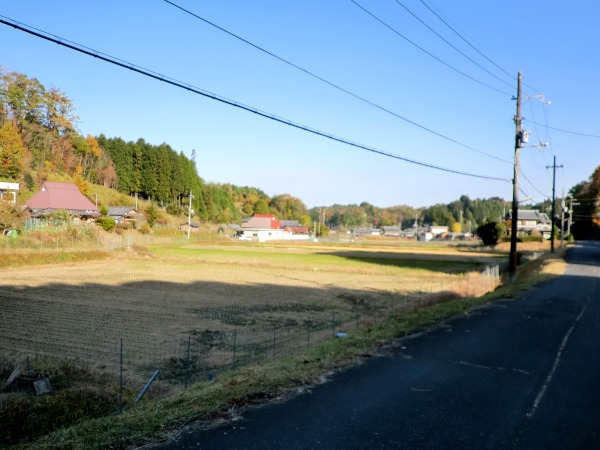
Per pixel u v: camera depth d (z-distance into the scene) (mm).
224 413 6562
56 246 41375
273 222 118375
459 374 8867
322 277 34469
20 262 34469
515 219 26328
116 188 101188
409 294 25906
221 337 15188
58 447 5309
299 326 17031
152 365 11875
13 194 57594
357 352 10227
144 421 6172
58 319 17266
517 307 17172
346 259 52219
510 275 26281
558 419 6746
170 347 13742
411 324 13469
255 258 50344
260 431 5973
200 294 24656
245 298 23719
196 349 13594
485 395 7723
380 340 11422
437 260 51594
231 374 8578
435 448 5672
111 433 5738
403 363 9484
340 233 160625
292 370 8711
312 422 6344
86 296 22812
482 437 6051
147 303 21328
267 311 20125
